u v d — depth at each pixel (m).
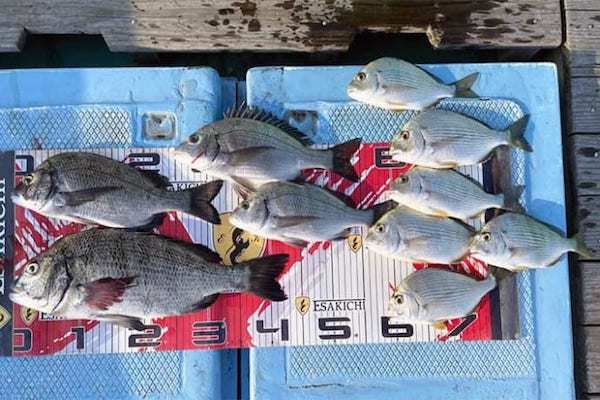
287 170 1.45
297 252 1.46
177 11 1.51
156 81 1.49
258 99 1.48
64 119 1.47
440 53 1.60
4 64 1.58
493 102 1.50
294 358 1.45
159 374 1.44
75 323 1.44
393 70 1.46
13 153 1.46
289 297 1.45
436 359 1.46
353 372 1.45
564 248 1.46
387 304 1.46
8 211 1.45
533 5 1.52
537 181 1.49
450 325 1.45
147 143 1.47
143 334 1.44
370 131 1.48
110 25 1.51
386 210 1.46
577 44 1.52
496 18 1.52
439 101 1.48
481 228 1.46
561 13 1.53
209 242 1.45
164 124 1.48
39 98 1.48
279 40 1.51
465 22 1.52
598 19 1.52
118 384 1.43
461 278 1.44
